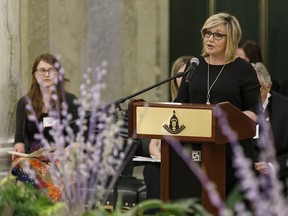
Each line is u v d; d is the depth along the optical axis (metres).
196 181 10.70
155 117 10.52
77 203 8.43
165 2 21.06
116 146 9.27
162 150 10.80
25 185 8.37
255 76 11.48
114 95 20.97
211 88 11.36
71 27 20.80
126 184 14.70
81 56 20.88
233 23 11.41
